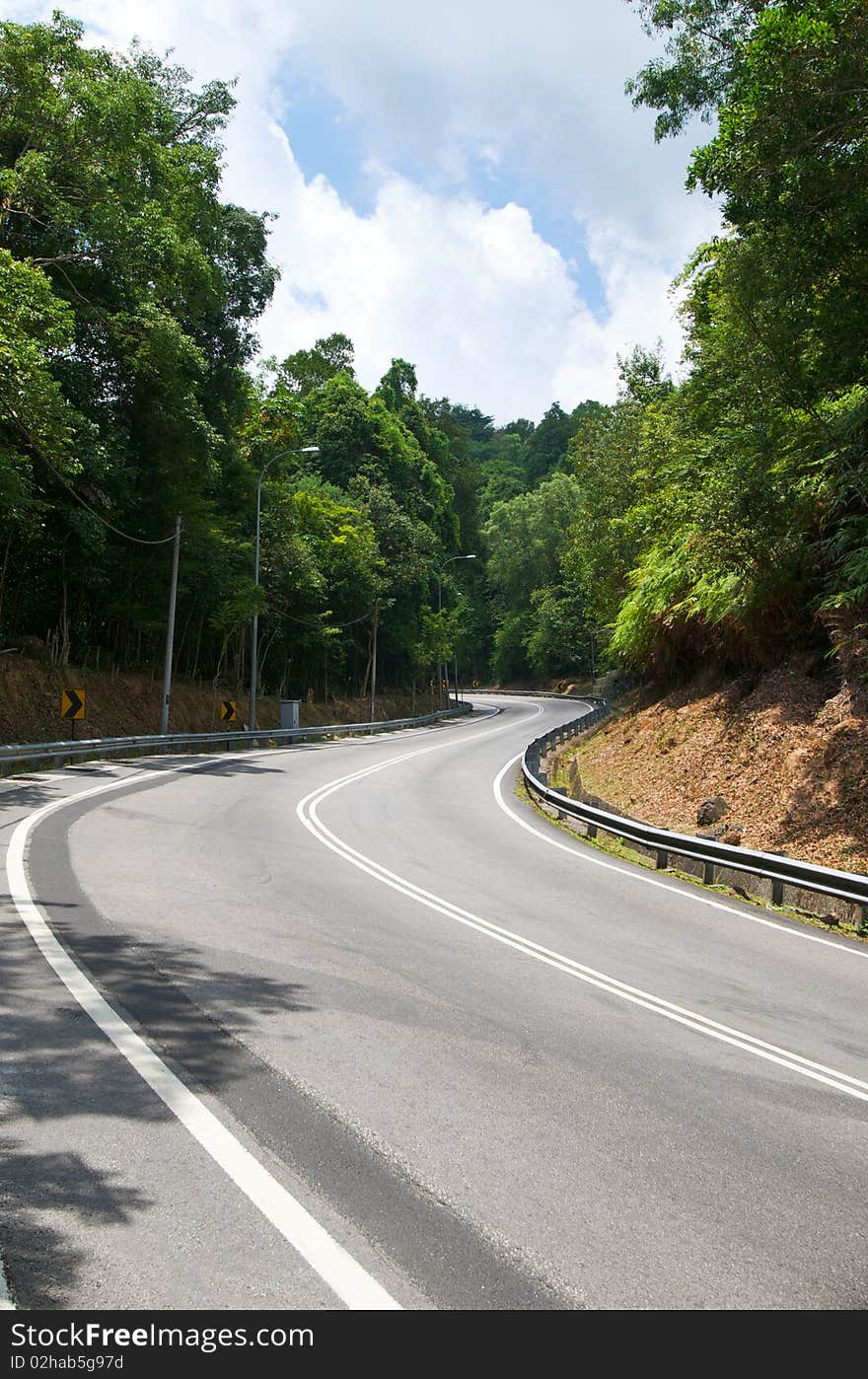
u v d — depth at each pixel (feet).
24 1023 17.88
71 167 80.84
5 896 28.30
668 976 25.73
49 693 93.76
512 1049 18.72
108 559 100.78
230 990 20.77
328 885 34.24
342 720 186.80
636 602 93.04
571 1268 11.14
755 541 65.26
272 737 124.06
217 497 132.87
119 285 90.07
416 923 29.32
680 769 69.46
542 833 54.39
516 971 24.75
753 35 45.78
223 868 35.58
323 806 59.11
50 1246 10.81
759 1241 12.08
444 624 231.71
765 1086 17.83
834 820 50.03
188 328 118.52
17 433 73.87
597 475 124.98
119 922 26.00
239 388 130.52
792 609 69.10
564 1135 14.88
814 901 38.45
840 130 44.57
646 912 34.63
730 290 55.01
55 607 104.47
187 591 117.08
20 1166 12.60
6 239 79.46
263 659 160.15
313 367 271.69
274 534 149.89
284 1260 10.82
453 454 324.39
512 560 311.68
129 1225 11.33
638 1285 10.88
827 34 40.88
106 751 82.94
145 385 94.63
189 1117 14.37
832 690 63.26
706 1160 14.39
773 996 24.49
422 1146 14.06
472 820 57.77
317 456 233.35
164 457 100.83
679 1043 20.01
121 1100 14.80
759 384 57.31
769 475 62.95
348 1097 15.62
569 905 34.81
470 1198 12.64
